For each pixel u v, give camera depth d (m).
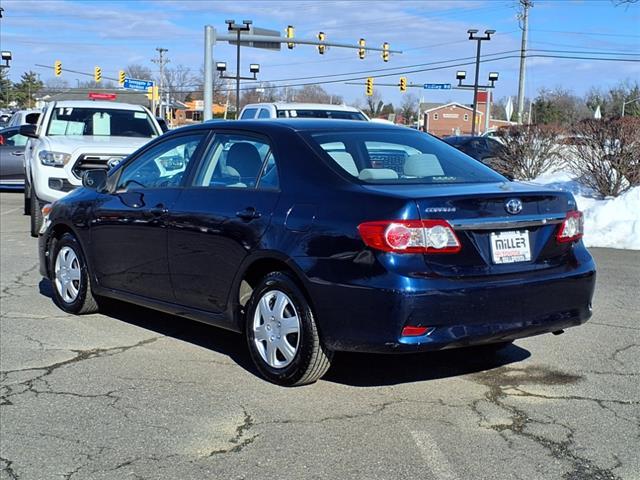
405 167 4.98
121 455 3.84
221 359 5.41
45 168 10.30
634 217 11.17
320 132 5.12
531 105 60.75
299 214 4.60
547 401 4.59
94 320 6.48
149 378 5.00
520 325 4.45
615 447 3.93
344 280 4.28
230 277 5.02
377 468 3.69
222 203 5.12
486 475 3.62
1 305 6.98
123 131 11.94
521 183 5.06
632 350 5.66
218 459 3.79
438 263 4.23
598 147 13.30
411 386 4.84
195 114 85.62
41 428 4.18
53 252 6.83
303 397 4.63
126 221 5.87
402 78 43.44
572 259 4.79
